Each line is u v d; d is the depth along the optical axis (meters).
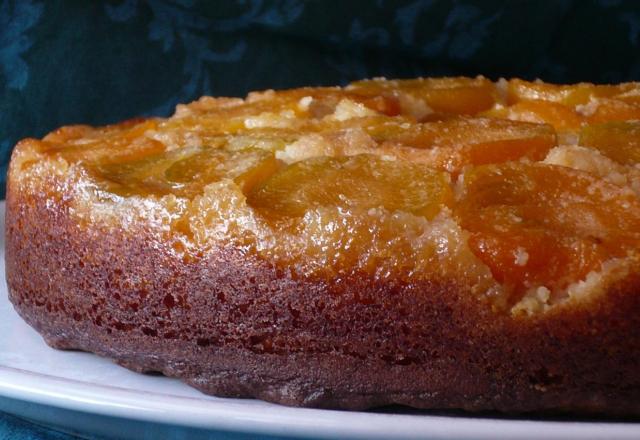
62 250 0.40
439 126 0.40
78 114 0.61
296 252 0.36
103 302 0.39
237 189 0.37
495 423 0.33
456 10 0.62
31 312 0.41
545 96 0.45
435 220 0.36
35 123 0.61
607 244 0.35
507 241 0.35
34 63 0.60
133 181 0.39
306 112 0.43
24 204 0.41
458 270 0.35
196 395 0.38
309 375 0.37
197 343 0.37
